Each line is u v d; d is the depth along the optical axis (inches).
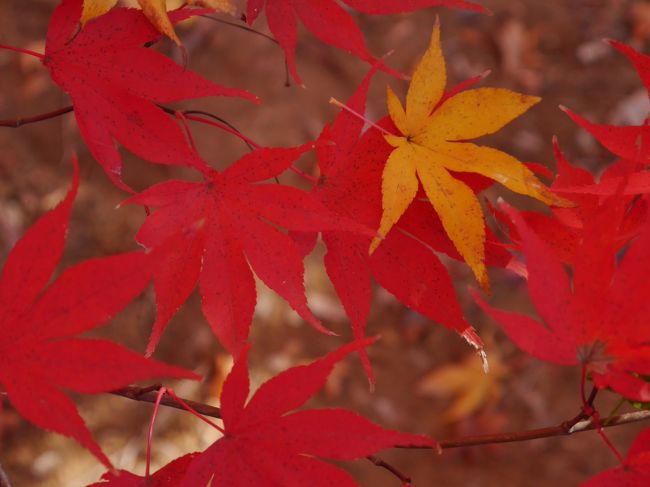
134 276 18.6
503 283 65.8
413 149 20.8
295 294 20.3
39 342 18.6
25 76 63.2
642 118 71.2
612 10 77.9
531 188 20.6
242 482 19.5
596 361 19.1
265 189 20.4
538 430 20.6
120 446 55.2
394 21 73.6
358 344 19.6
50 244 18.7
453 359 63.5
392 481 58.8
